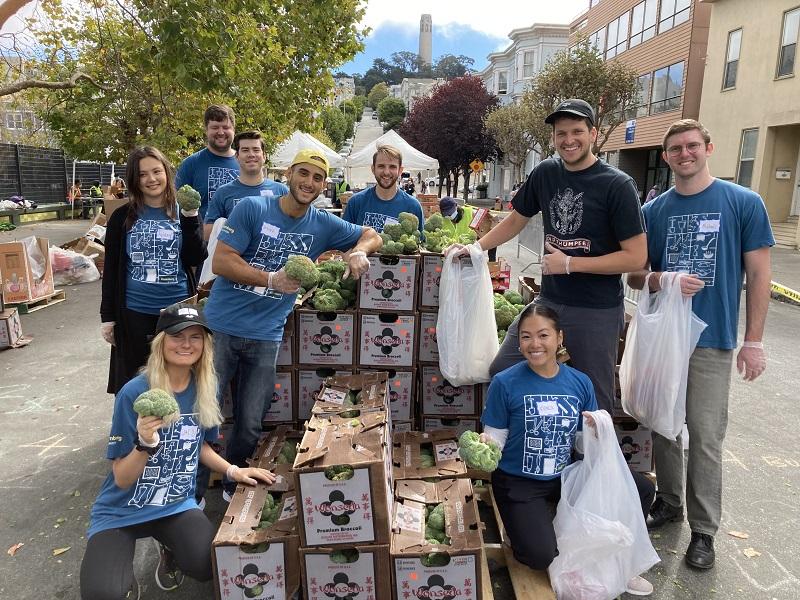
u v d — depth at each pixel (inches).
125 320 141.2
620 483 103.4
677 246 121.6
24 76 415.5
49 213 892.6
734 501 144.5
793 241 598.9
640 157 1094.4
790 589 112.5
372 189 197.9
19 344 273.6
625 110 989.2
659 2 928.3
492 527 132.3
